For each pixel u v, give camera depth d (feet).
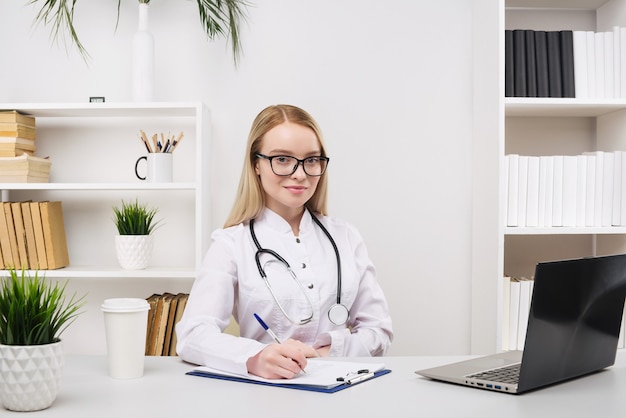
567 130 9.61
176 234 9.46
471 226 9.52
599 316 4.58
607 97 8.55
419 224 9.53
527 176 8.41
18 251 8.62
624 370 4.83
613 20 9.10
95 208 9.49
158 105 8.58
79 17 9.43
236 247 6.28
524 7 9.53
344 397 3.89
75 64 9.43
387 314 6.72
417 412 3.59
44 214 8.64
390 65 9.48
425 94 9.51
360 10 9.47
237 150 9.44
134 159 9.48
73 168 9.47
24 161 8.61
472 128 9.50
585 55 8.55
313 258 6.52
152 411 3.59
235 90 9.43
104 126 9.48
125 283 9.48
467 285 9.53
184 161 9.48
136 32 9.30
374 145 9.48
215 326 5.30
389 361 4.97
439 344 9.54
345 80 9.47
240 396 3.90
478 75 9.20
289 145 6.11
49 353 3.68
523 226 8.41
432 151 9.51
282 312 6.12
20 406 3.63
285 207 6.56
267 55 9.44
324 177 6.77
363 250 6.98
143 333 4.49
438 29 9.50
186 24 9.41
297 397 3.88
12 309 3.69
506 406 3.73
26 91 9.44
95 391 4.05
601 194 8.44
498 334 8.31
